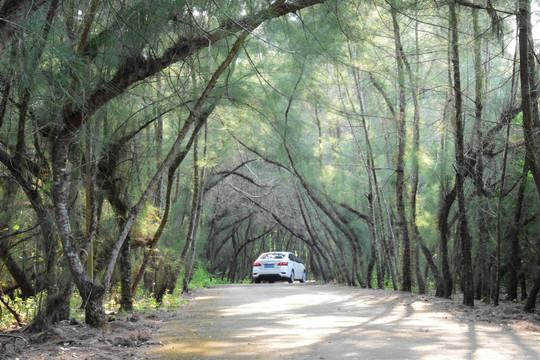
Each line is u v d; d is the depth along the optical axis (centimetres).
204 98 868
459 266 1551
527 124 930
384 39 1216
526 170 1090
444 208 1346
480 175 1198
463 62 1241
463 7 905
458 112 1127
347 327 811
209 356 583
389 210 2012
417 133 1404
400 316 962
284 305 1239
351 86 1580
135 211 831
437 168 1343
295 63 991
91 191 811
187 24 705
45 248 789
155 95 923
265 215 3306
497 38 915
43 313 760
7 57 541
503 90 1230
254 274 2681
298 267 2867
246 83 979
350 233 2188
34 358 568
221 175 2236
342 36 855
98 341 682
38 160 810
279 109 1106
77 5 630
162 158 1048
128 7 660
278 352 596
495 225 1297
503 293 1520
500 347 612
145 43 698
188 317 1030
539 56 1052
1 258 877
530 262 1200
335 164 1733
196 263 2833
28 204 872
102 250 965
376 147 1809
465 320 891
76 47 665
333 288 2006
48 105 636
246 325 863
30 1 505
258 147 1566
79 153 837
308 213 2541
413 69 1417
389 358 547
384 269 2244
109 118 858
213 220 3316
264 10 759
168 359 571
